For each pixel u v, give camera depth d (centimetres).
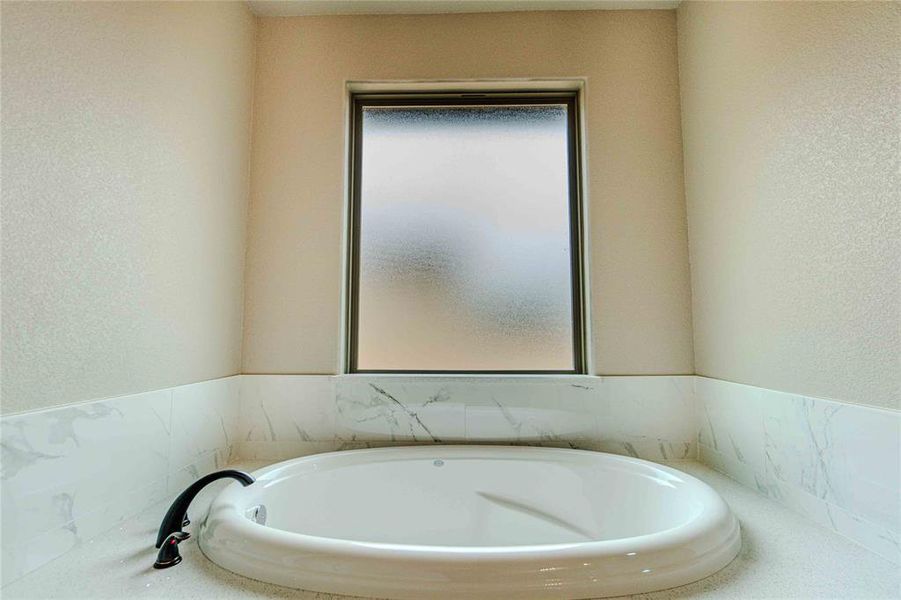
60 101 86
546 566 71
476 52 174
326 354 163
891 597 71
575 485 141
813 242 103
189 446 129
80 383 90
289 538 79
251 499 111
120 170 102
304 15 176
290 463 134
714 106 145
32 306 80
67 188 87
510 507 142
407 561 72
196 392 133
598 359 162
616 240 166
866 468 88
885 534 84
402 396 160
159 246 116
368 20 176
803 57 105
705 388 152
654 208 166
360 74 174
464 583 69
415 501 142
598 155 169
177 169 124
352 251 178
